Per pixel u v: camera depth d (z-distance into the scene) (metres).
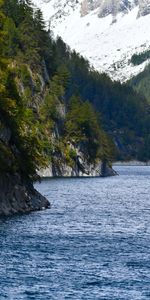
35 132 194.12
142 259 55.06
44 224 76.50
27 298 42.00
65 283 46.03
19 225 74.88
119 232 72.00
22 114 94.75
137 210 99.12
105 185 172.25
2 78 93.06
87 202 112.31
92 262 53.41
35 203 93.88
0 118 87.31
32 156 94.25
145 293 43.75
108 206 105.25
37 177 96.81
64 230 72.19
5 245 60.50
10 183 86.31
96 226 76.88
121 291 44.16
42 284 45.59
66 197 122.56
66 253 57.22
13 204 86.69
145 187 167.50
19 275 48.09
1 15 93.69
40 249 58.91
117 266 52.00
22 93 196.88
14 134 91.06
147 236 69.12
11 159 86.31
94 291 44.03
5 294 42.78
